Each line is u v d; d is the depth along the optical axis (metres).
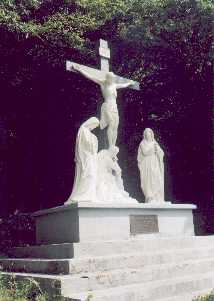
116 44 16.77
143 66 17.31
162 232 11.31
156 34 16.30
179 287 8.45
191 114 17.81
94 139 11.00
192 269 9.52
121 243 9.46
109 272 8.18
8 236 16.06
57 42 15.20
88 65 16.20
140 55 16.83
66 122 17.66
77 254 8.74
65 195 18.19
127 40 16.17
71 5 15.82
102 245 9.12
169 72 17.44
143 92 17.95
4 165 18.14
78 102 17.22
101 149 12.20
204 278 9.03
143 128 18.44
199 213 18.11
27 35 14.41
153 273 8.66
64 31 15.07
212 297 7.50
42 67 15.99
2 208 17.89
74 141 17.78
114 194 11.27
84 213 9.80
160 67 17.28
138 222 10.84
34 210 18.28
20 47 15.20
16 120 17.61
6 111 17.28
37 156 18.17
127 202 10.93
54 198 18.28
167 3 16.05
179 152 18.45
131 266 8.93
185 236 11.40
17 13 14.43
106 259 8.59
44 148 18.08
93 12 16.25
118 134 18.16
